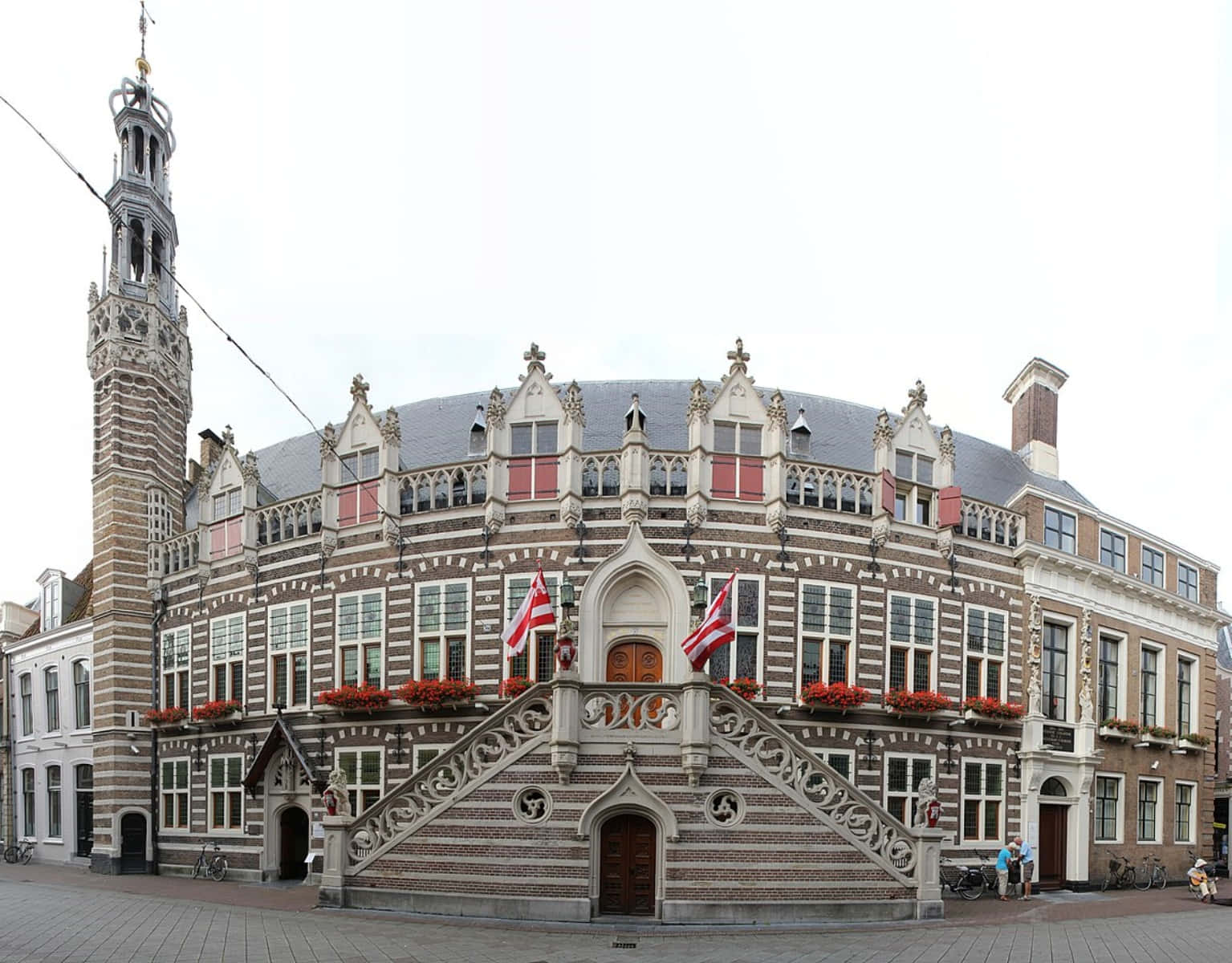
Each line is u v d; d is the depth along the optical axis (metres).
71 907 20.55
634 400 26.12
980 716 25.89
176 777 30.77
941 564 26.61
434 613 25.27
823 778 18.89
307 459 34.06
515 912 17.78
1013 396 36.88
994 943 16.39
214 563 30.52
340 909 18.62
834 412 31.80
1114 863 29.27
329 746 26.25
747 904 17.88
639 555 23.28
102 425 33.62
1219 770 50.78
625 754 18.22
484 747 18.77
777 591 24.44
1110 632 30.95
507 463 25.45
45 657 37.50
